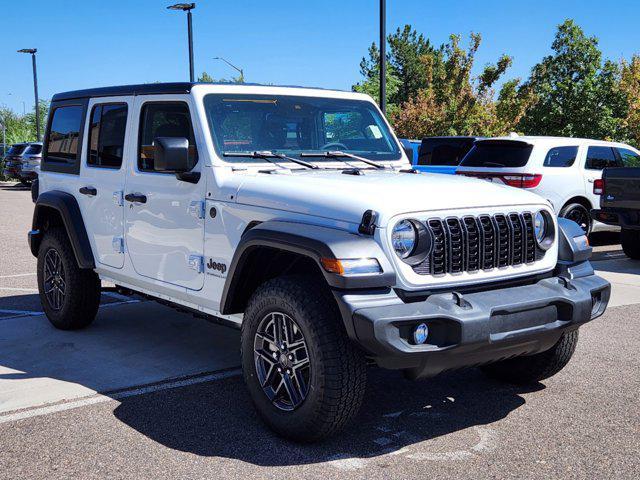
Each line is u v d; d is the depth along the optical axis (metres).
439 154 14.71
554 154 11.57
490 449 3.93
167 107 5.01
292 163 4.90
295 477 3.57
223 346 5.91
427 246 3.76
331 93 5.38
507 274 4.09
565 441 4.04
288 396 4.07
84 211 5.91
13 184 33.66
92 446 3.94
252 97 4.94
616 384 5.02
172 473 3.62
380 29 17.27
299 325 3.78
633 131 26.83
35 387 4.89
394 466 3.71
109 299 7.70
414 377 3.79
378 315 3.48
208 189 4.60
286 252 4.13
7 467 3.69
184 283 4.87
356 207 3.76
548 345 4.20
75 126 6.11
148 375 5.15
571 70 29.31
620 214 10.09
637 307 7.47
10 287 8.46
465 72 26.92
